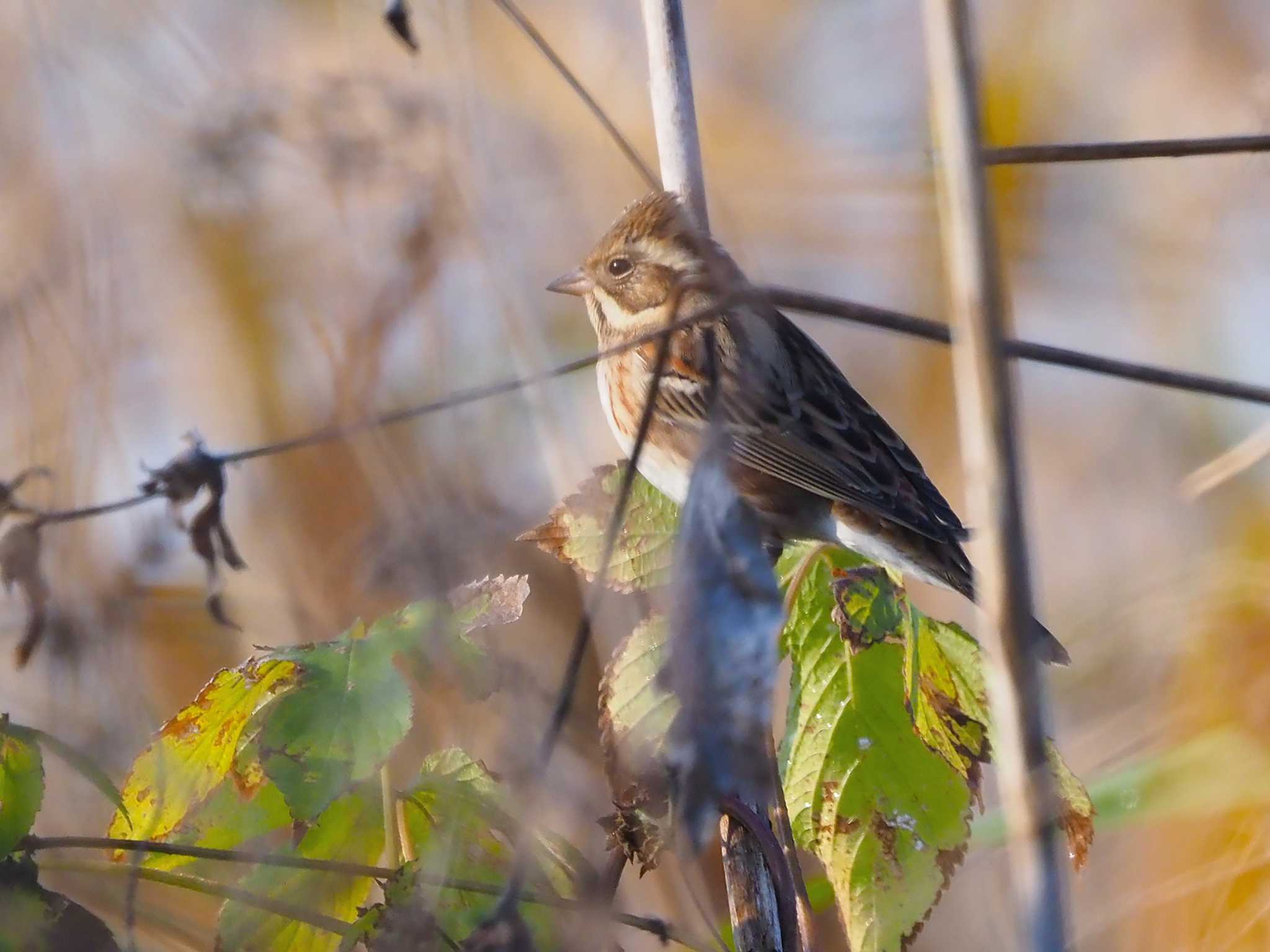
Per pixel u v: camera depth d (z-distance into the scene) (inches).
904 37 539.2
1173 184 532.1
